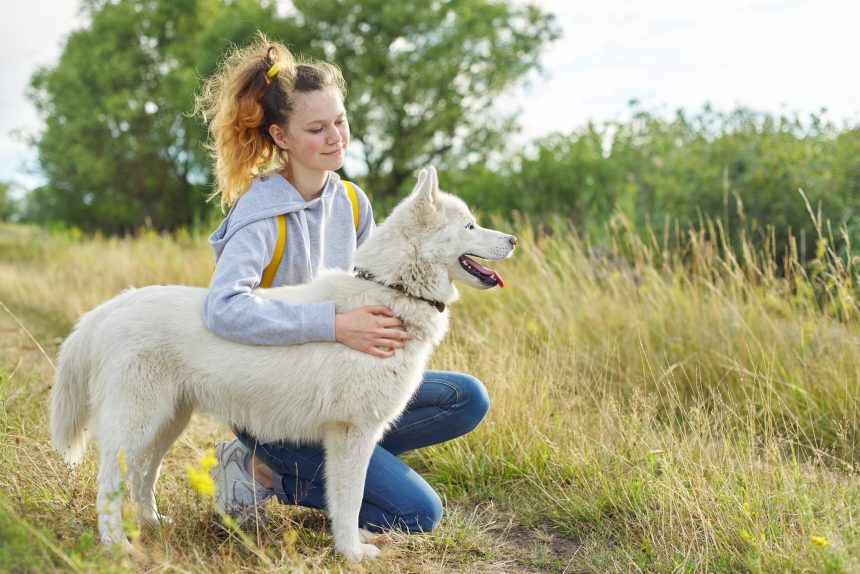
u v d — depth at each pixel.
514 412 4.24
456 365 4.75
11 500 3.02
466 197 16.28
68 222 35.53
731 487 3.31
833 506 3.13
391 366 2.90
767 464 3.44
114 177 32.38
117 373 2.81
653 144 12.56
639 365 5.36
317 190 3.22
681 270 6.51
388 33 25.39
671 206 9.34
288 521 3.16
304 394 2.88
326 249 3.33
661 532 3.18
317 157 3.05
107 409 2.82
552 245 7.59
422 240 3.02
